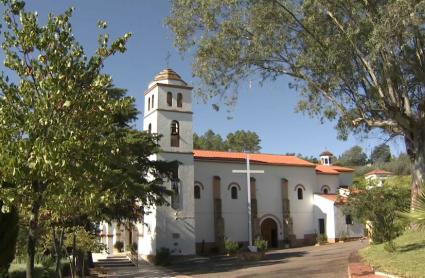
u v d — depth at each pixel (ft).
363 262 65.57
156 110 142.20
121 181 35.60
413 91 79.00
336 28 71.77
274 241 165.07
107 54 31.99
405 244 68.18
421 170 76.23
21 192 29.14
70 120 30.07
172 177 111.14
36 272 66.39
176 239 135.85
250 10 72.69
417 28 61.11
